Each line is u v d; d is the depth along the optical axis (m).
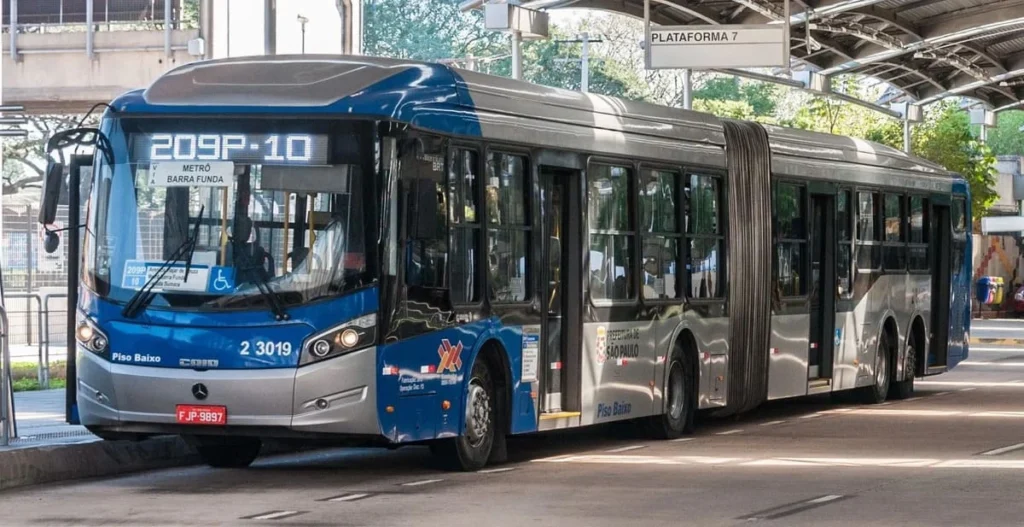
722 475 15.98
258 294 14.82
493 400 16.89
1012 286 74.00
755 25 28.25
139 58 47.19
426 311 15.42
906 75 44.69
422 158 15.35
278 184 14.95
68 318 16.56
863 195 26.83
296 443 18.31
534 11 28.34
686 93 34.75
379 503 13.59
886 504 13.59
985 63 44.38
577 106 18.50
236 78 15.41
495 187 16.70
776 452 18.64
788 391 24.06
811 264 24.92
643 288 19.83
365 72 15.43
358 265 14.81
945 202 30.88
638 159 19.80
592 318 18.47
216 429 14.90
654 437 20.58
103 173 15.35
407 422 15.16
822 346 25.45
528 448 19.38
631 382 19.48
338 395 14.75
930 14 36.50
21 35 47.91
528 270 17.36
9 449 15.25
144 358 15.02
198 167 15.07
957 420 23.64
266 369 14.77
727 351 22.11
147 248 15.14
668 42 28.58
